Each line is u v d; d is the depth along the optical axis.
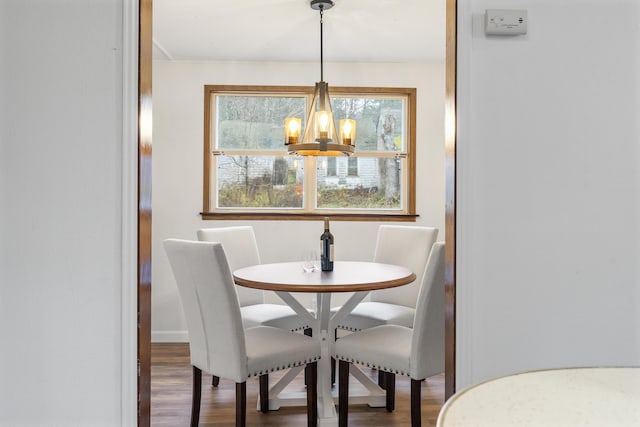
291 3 2.85
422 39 3.45
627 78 1.46
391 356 2.14
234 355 2.04
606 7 1.46
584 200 1.46
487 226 1.44
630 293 1.46
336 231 3.98
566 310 1.45
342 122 2.82
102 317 1.41
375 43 3.54
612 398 0.60
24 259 1.41
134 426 1.41
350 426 2.38
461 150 1.43
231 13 3.01
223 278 2.00
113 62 1.42
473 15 1.44
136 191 1.43
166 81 3.96
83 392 1.41
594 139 1.46
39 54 1.42
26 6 1.42
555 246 1.45
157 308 3.96
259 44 3.58
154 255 3.96
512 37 1.45
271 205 4.05
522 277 1.44
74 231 1.41
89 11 1.42
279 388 2.68
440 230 4.03
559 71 1.45
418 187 4.03
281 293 2.57
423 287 2.03
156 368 3.27
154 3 2.86
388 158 4.09
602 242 1.46
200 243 2.03
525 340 1.44
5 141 1.41
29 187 1.41
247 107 4.05
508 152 1.44
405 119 4.09
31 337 1.41
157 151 3.96
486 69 1.44
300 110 4.05
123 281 1.41
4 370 1.41
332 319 2.57
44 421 1.41
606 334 1.46
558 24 1.46
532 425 0.52
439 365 2.12
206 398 2.75
